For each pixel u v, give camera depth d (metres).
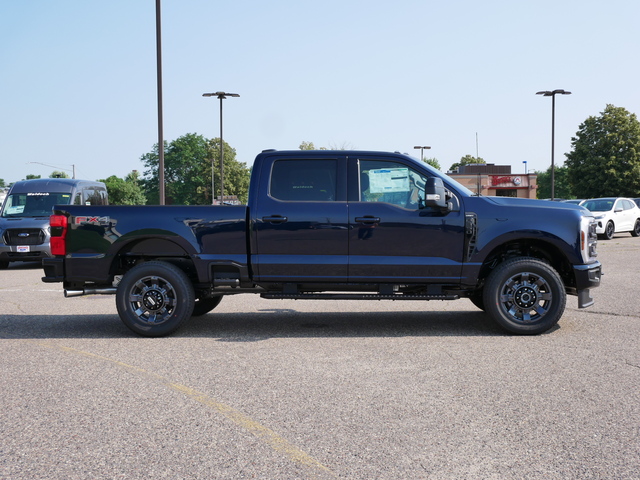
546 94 41.97
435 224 6.56
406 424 3.81
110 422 3.89
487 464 3.20
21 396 4.45
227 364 5.38
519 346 6.00
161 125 20.58
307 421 3.88
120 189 115.50
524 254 6.99
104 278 6.80
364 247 6.59
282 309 8.62
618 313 7.88
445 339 6.38
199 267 6.71
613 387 4.56
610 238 24.56
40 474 3.12
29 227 16.19
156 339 6.55
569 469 3.13
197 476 3.08
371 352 5.80
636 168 63.56
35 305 9.28
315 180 6.77
